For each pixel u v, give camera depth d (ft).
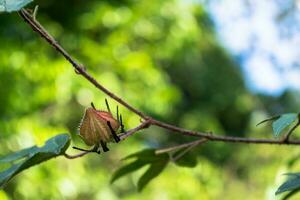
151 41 27.61
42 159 6.87
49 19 25.62
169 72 47.11
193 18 27.32
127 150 26.48
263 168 23.43
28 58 23.38
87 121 6.59
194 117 40.01
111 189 25.43
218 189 29.76
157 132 38.73
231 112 50.88
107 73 24.38
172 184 24.97
